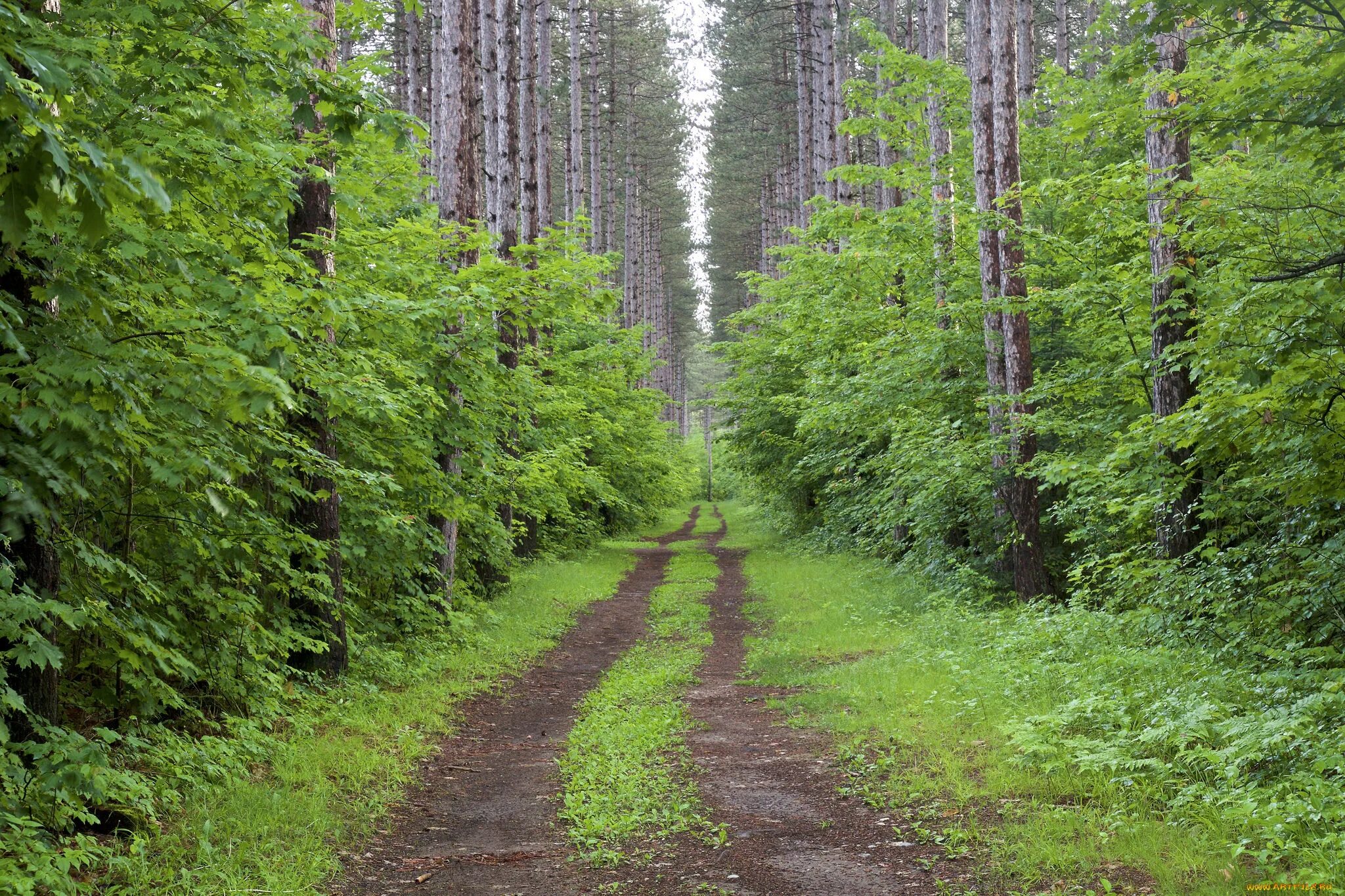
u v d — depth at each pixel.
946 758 6.84
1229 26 7.39
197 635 7.39
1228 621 8.41
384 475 8.16
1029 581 13.94
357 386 7.96
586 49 42.97
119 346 4.97
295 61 6.04
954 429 15.69
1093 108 17.77
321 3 9.33
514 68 19.56
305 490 8.44
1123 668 8.10
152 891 4.60
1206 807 5.10
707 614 17.47
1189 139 9.97
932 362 16.52
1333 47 6.89
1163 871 4.45
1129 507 10.00
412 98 26.69
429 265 11.77
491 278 12.39
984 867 4.97
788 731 8.66
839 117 28.67
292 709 8.44
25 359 4.34
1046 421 13.13
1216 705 6.23
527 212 22.94
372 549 11.23
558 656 13.52
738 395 31.22
